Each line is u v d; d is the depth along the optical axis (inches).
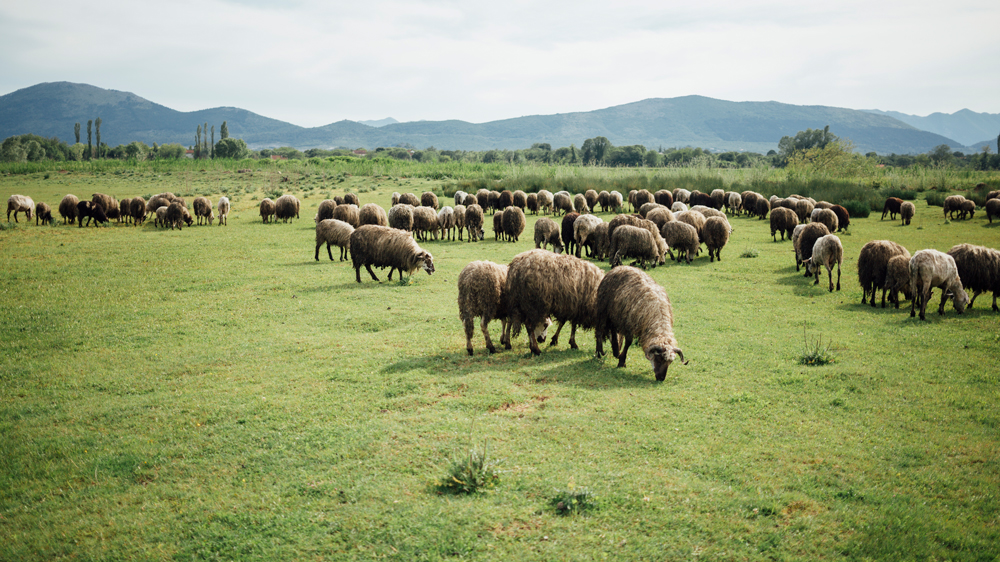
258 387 372.5
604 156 6156.5
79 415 335.6
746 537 208.2
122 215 1409.9
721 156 5994.1
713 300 636.1
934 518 219.8
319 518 224.7
